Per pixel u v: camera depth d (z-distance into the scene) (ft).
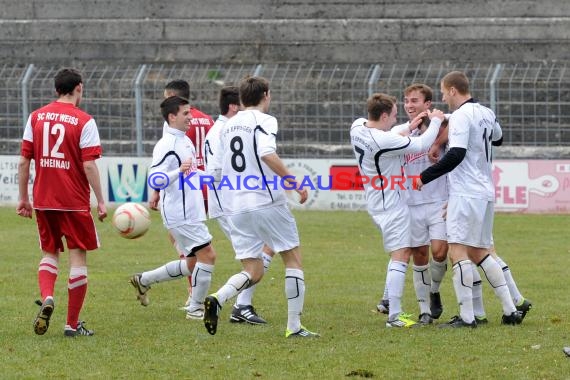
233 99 86.02
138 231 81.87
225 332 78.89
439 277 85.20
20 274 110.83
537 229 147.33
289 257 75.92
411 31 221.25
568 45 214.28
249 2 230.68
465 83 79.41
